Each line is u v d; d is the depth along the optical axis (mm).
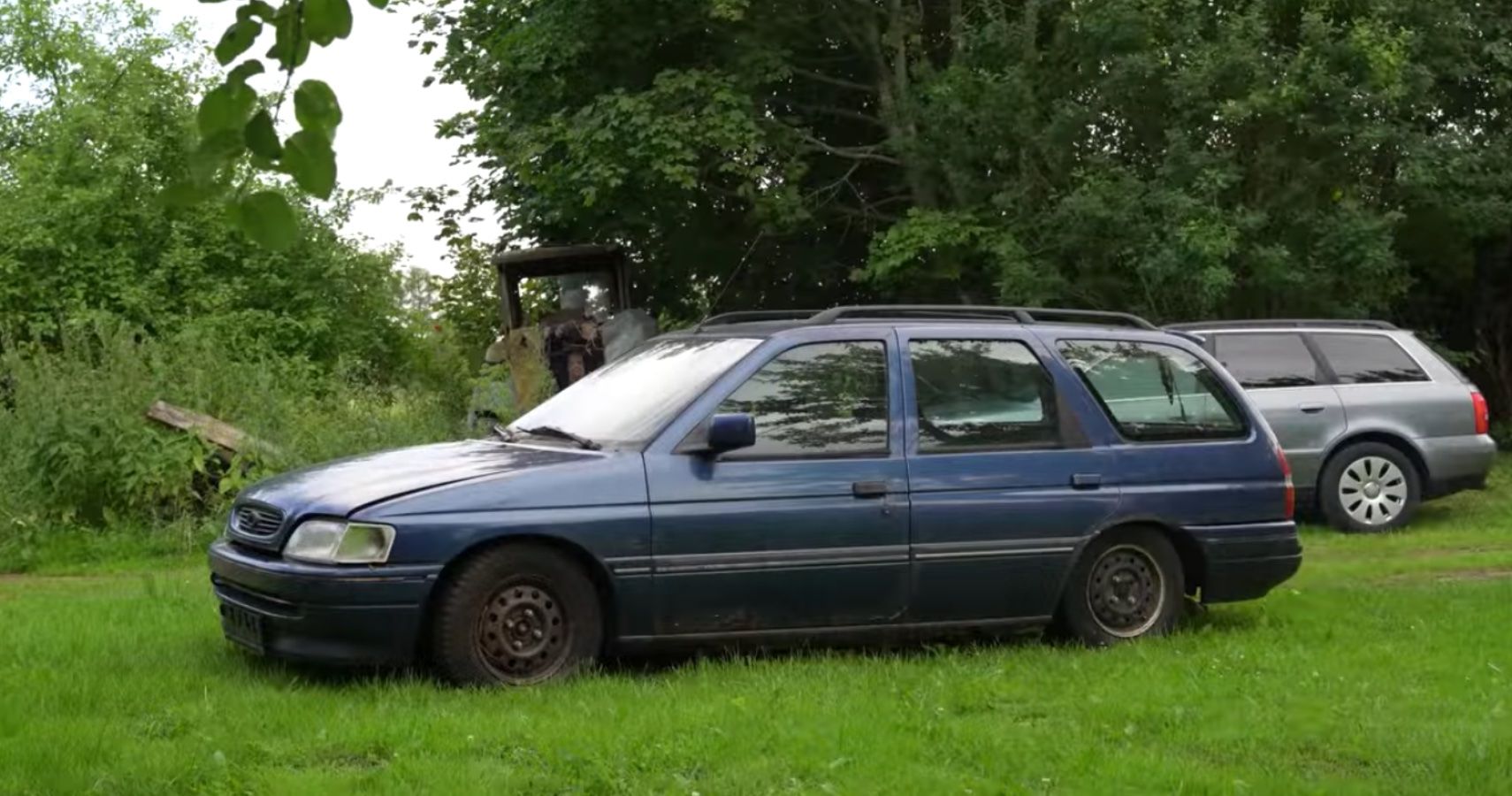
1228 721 6254
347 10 3674
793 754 5617
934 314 8273
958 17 20234
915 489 7586
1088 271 18219
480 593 6785
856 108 22172
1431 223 19141
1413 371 14570
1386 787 5328
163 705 6387
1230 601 8406
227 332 24531
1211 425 8422
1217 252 16672
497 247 22750
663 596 7098
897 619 7578
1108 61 18203
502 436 7922
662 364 7969
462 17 21406
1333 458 14281
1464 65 18750
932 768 5520
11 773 5289
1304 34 17656
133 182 25797
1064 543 7883
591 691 6676
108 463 13344
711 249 22203
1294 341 14516
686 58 20828
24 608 9180
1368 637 8211
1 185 27391
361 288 27281
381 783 5242
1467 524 14844
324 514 6773
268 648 6879
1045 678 7086
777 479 7328
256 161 3549
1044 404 8055
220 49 3643
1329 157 17859
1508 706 6562
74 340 15719
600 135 19000
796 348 7648
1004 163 19156
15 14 34438
